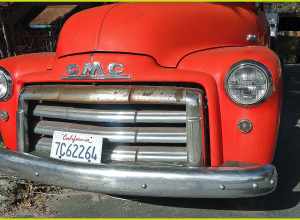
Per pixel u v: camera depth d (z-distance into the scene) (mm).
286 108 7098
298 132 5691
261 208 3561
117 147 3166
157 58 3168
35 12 15344
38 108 3449
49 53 3852
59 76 3299
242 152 3057
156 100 3016
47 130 3400
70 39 3383
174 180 2857
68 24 3537
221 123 3047
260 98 2938
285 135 5559
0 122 3707
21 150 3451
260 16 4520
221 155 3064
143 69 3102
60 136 3309
